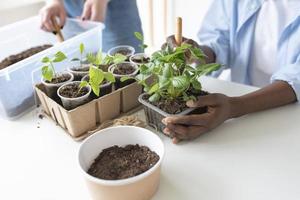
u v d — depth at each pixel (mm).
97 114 741
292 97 785
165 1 1959
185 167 615
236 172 598
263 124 731
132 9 1431
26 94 829
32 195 568
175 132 664
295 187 563
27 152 675
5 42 1077
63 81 781
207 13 1221
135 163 568
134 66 834
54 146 691
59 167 629
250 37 1123
